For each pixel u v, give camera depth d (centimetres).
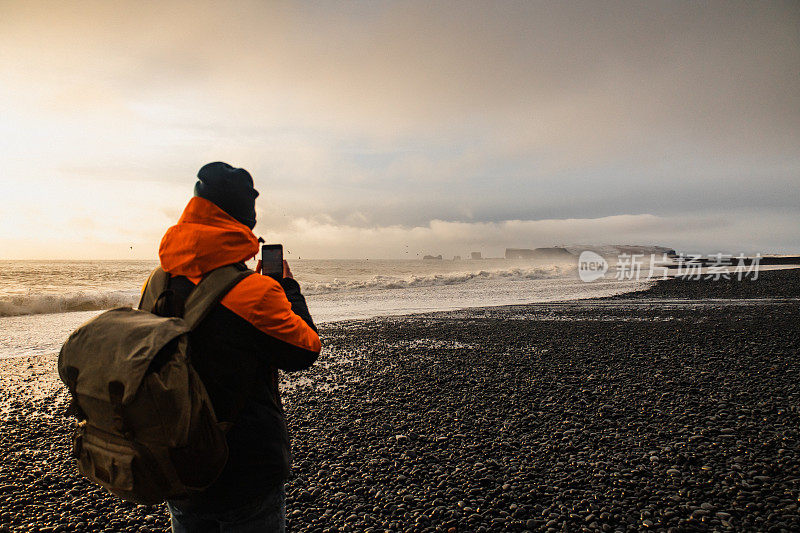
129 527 394
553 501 411
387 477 465
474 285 2962
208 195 219
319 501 425
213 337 198
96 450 192
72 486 464
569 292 2372
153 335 185
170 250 211
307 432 587
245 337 200
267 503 214
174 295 210
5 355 1078
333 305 2000
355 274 6097
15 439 585
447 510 404
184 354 185
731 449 493
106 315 206
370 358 980
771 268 3666
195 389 183
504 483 445
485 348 1045
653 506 392
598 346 1021
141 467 180
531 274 3503
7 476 485
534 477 455
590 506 399
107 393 181
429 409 663
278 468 212
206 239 204
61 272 4953
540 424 593
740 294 2030
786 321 1251
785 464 453
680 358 886
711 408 618
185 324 194
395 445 542
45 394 778
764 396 656
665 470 455
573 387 736
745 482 423
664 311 1557
